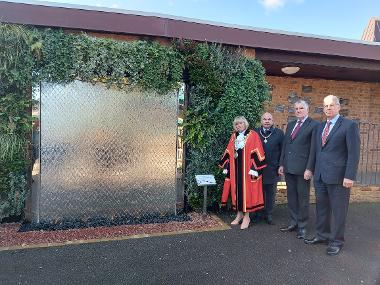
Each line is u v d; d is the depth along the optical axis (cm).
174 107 571
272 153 539
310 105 980
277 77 955
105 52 512
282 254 433
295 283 362
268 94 622
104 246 442
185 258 414
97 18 519
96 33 535
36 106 510
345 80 1006
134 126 553
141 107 554
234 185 526
